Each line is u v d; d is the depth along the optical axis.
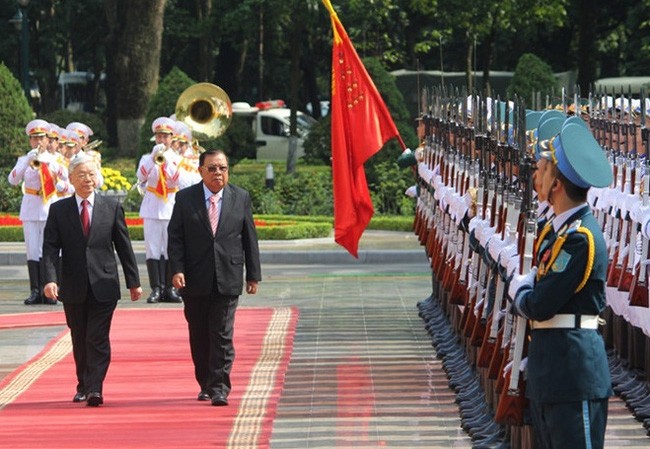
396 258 37.34
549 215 11.55
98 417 17.19
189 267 17.91
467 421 16.12
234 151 55.84
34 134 29.27
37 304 29.42
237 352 22.20
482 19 58.03
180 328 25.09
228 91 79.62
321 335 24.03
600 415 10.62
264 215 45.22
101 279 18.00
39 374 20.59
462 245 17.67
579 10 65.81
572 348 10.50
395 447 15.34
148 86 58.97
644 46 62.25
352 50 22.78
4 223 41.16
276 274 34.75
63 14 84.88
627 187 17.08
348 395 18.44
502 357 12.91
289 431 16.27
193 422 16.77
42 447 15.43
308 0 56.38
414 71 69.56
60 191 29.30
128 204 46.28
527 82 54.28
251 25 61.12
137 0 58.69
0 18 82.94
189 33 73.81
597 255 10.42
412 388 18.88
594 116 19.27
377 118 22.95
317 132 61.50
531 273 10.84
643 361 17.92
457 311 20.08
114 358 21.86
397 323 25.38
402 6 65.56
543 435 10.82
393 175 46.81
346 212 22.67
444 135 20.33
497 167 14.00
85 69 100.00
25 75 63.00
